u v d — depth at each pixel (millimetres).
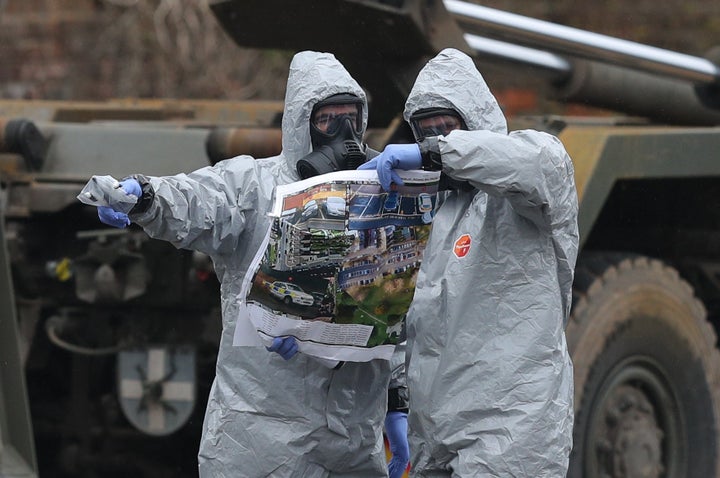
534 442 13961
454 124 14859
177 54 46719
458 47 22406
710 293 26625
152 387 23125
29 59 45906
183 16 46688
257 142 21906
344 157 15078
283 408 15211
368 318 14742
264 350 15227
